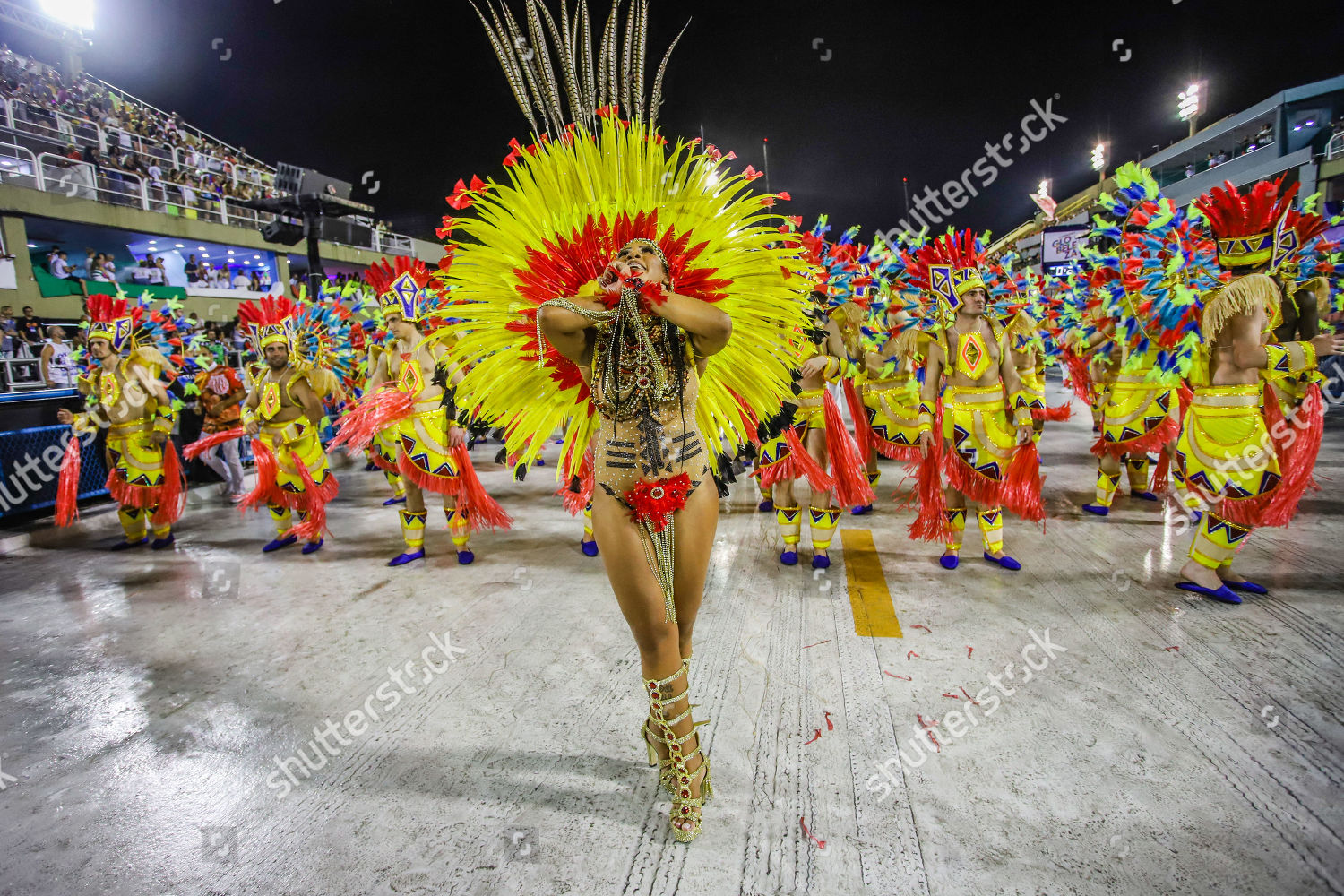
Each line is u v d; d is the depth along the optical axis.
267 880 1.95
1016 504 4.18
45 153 12.30
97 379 5.35
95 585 4.59
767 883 1.87
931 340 4.21
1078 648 3.07
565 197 2.15
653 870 1.93
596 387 2.01
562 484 2.45
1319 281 3.86
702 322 1.85
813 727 2.56
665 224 2.13
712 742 2.49
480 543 5.29
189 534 5.89
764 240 2.18
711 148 2.17
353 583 4.43
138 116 16.55
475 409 2.34
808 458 4.07
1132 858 1.87
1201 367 3.53
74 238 13.62
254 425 5.07
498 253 2.18
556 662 3.20
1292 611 3.34
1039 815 2.05
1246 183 13.95
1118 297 3.90
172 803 2.30
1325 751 2.28
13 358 8.98
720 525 5.47
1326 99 12.59
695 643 3.29
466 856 2.01
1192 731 2.42
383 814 2.21
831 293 4.43
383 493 7.49
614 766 2.41
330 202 8.50
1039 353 5.58
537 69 2.14
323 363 5.75
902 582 4.02
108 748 2.63
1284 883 1.77
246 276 15.75
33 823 2.21
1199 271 3.50
